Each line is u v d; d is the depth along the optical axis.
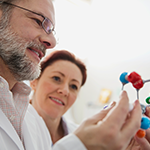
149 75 1.31
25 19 0.52
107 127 0.29
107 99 1.64
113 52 1.67
